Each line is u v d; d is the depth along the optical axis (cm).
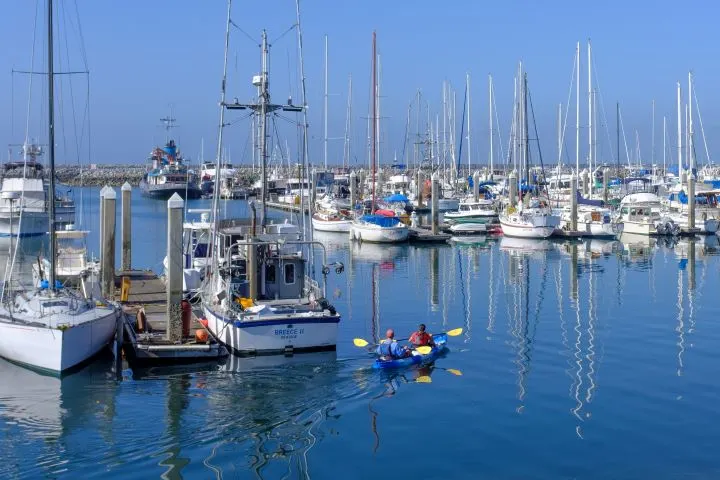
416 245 5556
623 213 6206
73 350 2114
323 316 2277
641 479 1418
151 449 1570
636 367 2144
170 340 2262
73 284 3159
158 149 12062
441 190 8256
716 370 2106
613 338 2505
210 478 1434
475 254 4978
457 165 9156
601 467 1469
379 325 2767
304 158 3050
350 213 6625
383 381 2025
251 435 1645
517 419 1727
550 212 5947
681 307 3044
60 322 2158
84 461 1511
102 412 1788
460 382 2012
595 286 3606
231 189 5094
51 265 2331
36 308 2261
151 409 1811
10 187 5972
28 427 1691
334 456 1532
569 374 2081
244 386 1983
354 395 1909
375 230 5619
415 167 9312
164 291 3145
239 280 2491
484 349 2370
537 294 3406
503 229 5997
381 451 1555
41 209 5919
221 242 2697
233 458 1524
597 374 2077
